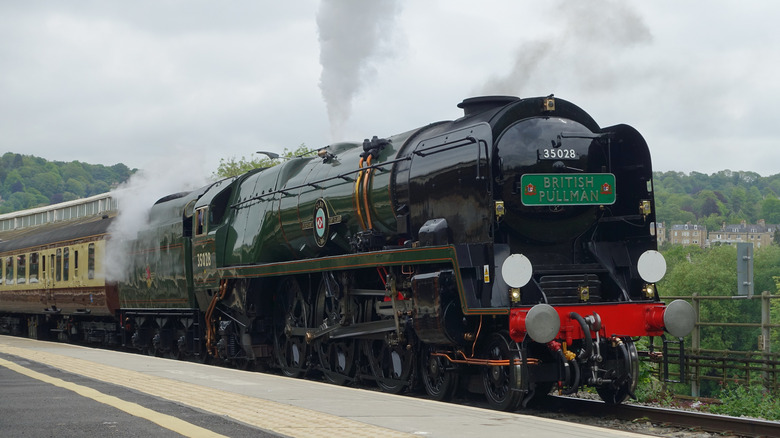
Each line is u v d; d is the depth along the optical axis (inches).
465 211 421.4
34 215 1777.8
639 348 543.5
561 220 421.4
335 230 545.6
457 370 431.5
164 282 805.2
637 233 440.5
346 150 587.8
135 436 261.3
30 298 1198.9
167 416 300.4
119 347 1030.4
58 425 281.6
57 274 1097.4
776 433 336.2
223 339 684.7
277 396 365.1
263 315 647.1
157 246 826.2
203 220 725.3
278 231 617.9
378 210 500.7
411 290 458.3
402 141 501.4
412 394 488.1
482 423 289.0
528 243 426.0
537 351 411.5
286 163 640.4
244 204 685.3
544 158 416.2
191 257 755.4
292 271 572.1
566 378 387.5
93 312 996.6
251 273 629.3
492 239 402.9
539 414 410.3
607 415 412.8
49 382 416.2
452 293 419.8
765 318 511.8
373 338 503.5
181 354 810.2
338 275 530.9
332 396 366.6
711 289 2449.6
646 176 434.6
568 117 438.3
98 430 272.1
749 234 6712.6
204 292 723.4
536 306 375.2
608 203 423.2
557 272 423.5
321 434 265.4
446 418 300.4
